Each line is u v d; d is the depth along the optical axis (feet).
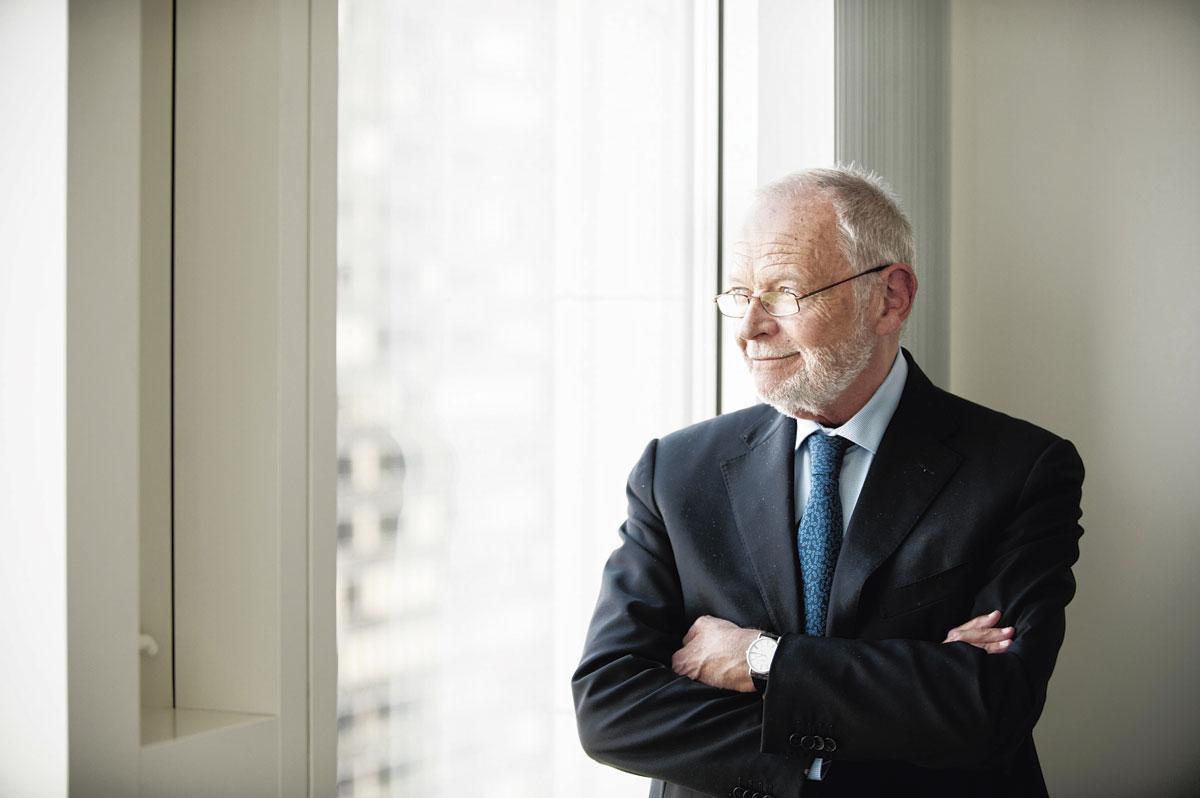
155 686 4.96
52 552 4.17
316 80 4.98
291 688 4.92
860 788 4.77
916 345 8.44
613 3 7.39
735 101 8.05
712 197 8.10
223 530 4.95
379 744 5.89
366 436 5.78
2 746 4.22
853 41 7.89
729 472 5.49
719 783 4.67
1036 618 4.73
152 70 4.91
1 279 4.23
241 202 4.90
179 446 5.02
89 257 4.23
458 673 6.37
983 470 5.10
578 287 7.19
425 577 6.15
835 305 5.02
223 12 4.91
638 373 7.64
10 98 4.23
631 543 5.60
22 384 4.21
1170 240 8.50
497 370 6.62
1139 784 8.66
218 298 4.94
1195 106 8.45
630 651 5.10
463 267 6.37
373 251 5.82
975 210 8.82
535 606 6.91
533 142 6.85
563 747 7.10
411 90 6.03
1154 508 8.59
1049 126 8.63
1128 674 8.61
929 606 4.93
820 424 5.37
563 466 7.10
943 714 4.41
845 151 7.77
